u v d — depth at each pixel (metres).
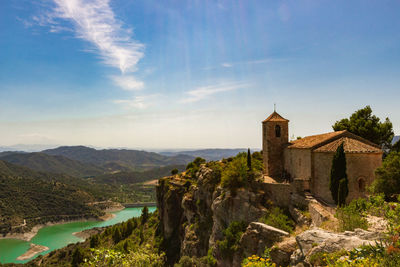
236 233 34.41
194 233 51.12
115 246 75.50
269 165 50.25
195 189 57.62
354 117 50.22
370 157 30.72
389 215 13.51
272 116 51.69
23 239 155.00
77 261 76.75
